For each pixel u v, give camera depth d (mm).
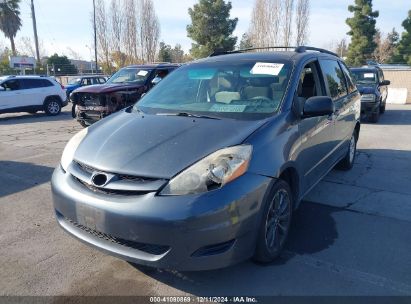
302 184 3662
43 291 2887
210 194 2572
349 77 5781
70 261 3297
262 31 37906
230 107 3545
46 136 9875
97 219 2723
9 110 14375
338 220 4117
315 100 3506
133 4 37656
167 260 2588
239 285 2936
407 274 3078
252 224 2777
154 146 2914
